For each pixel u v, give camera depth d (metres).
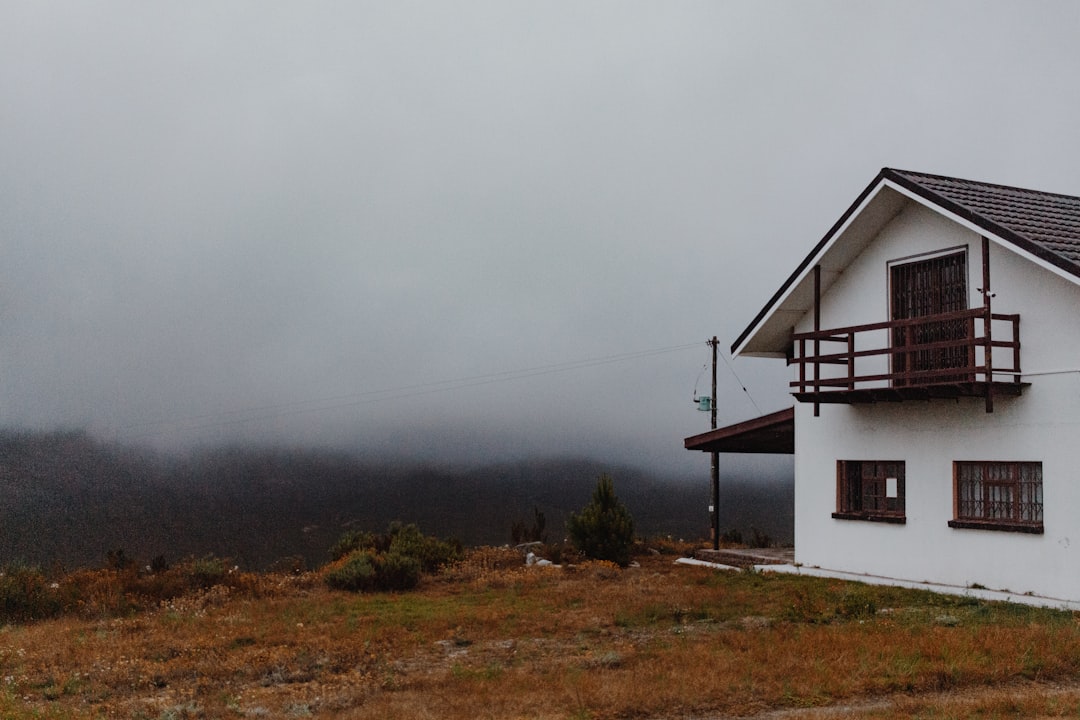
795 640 12.04
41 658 12.64
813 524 20.23
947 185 17.92
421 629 14.61
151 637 14.34
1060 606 14.54
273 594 19.73
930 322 16.17
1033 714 8.80
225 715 9.58
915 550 17.66
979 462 16.58
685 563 24.55
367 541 28.17
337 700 10.06
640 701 9.45
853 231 18.66
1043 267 15.02
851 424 19.33
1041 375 15.38
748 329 21.11
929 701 9.49
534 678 10.63
